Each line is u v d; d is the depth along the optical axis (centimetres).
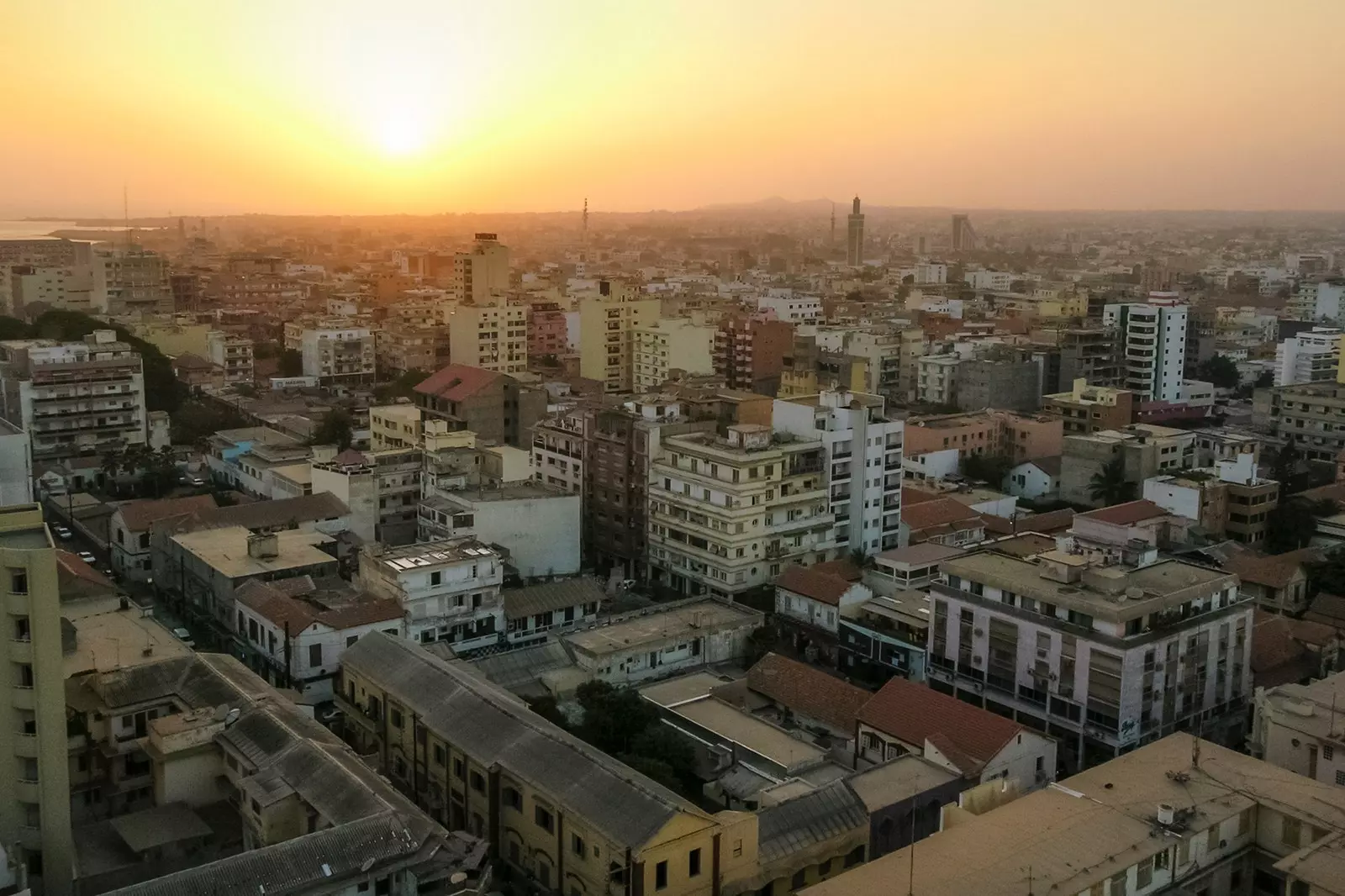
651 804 9038
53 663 9012
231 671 12088
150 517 18338
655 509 18212
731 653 15212
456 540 15962
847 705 12825
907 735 11538
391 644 12638
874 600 15512
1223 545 18300
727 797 11094
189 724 10569
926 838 9450
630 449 18662
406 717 11544
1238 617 13100
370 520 19388
